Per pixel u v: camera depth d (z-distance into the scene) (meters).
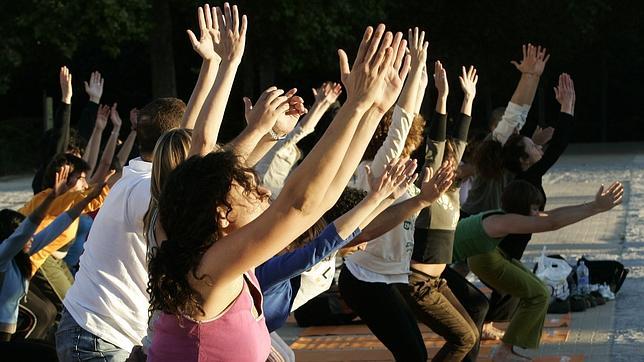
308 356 8.21
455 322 6.43
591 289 9.82
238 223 3.31
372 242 6.04
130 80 38.47
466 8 32.69
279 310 4.64
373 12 29.50
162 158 3.95
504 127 8.77
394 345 6.07
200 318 3.27
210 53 4.58
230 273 3.17
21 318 6.83
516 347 8.15
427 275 6.41
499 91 36.31
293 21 28.25
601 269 10.05
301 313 9.36
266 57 29.73
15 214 6.40
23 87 39.00
